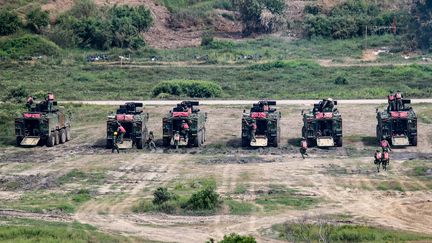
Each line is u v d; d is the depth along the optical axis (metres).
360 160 155.25
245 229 108.19
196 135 170.50
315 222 110.25
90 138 185.00
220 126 195.50
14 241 99.75
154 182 138.75
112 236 104.38
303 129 174.75
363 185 133.88
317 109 172.12
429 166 147.12
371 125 193.00
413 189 130.75
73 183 138.62
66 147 174.38
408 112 168.88
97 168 150.75
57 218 113.88
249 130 169.25
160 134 186.62
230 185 135.00
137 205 120.38
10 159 160.62
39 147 174.12
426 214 115.88
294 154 162.75
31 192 131.88
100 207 120.38
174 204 118.25
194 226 109.81
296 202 122.69
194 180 139.38
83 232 105.00
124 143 169.75
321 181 137.38
